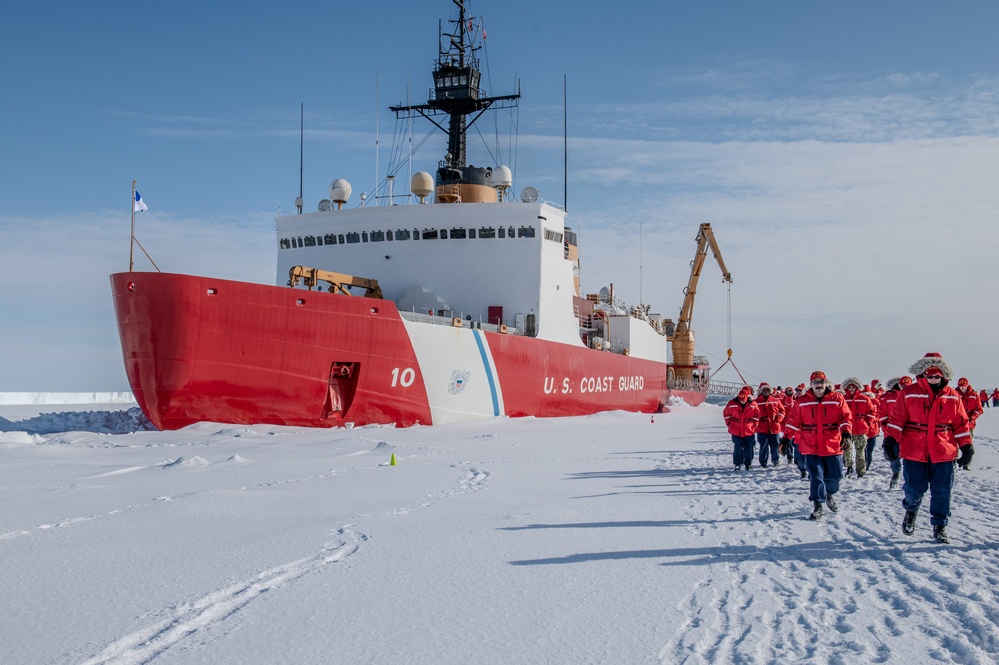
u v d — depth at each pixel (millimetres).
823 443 9883
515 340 31656
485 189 36281
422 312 30922
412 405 26875
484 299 32844
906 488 8570
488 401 30484
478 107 39469
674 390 58906
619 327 46906
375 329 25016
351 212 33594
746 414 16109
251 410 22734
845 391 15273
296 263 35156
